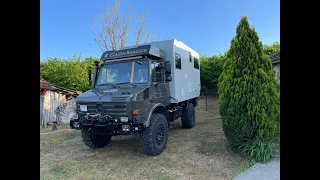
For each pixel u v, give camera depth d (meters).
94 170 4.30
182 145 5.64
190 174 3.99
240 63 4.64
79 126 4.73
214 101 14.34
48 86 11.31
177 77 6.46
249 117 4.48
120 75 5.41
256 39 4.72
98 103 4.67
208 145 5.48
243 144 4.68
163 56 6.17
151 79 5.18
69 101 11.85
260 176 3.68
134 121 4.50
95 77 5.68
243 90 4.51
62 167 4.47
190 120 7.66
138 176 3.99
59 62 14.22
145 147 4.77
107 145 5.97
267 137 4.53
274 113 4.53
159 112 5.44
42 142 6.57
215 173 4.00
